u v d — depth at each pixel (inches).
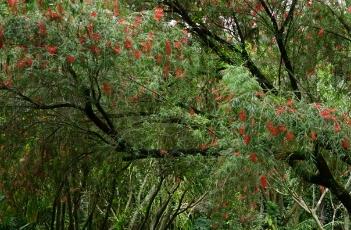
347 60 310.5
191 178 319.6
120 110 267.9
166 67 256.7
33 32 217.8
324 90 315.0
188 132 281.0
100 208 479.2
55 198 338.3
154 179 394.3
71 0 222.8
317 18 302.8
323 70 319.0
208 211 414.0
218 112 253.9
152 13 242.5
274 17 311.4
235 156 217.2
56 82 231.9
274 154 226.7
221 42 337.4
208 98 301.7
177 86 279.0
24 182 310.7
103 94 247.1
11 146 293.0
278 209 486.9
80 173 358.6
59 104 252.7
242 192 240.2
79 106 253.3
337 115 222.2
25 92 247.9
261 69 343.3
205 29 336.2
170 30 253.3
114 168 342.6
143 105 275.9
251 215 392.2
